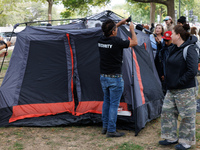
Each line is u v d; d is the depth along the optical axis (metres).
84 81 5.48
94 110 5.36
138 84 4.68
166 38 5.37
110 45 4.07
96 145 4.10
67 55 5.40
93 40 5.30
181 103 3.66
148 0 18.89
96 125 5.02
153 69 5.52
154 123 5.07
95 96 5.42
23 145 4.14
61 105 5.46
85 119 5.00
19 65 5.21
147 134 4.52
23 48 5.23
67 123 4.99
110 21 4.14
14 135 4.56
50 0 24.06
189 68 3.50
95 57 5.36
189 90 3.61
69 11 25.83
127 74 4.73
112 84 4.19
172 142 3.95
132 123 4.73
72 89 5.51
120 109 4.86
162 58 5.63
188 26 3.87
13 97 5.17
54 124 4.97
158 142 4.14
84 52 5.39
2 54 5.18
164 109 3.87
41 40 5.29
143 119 4.55
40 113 5.35
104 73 4.23
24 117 5.23
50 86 5.43
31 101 5.31
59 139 4.37
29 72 5.29
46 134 4.60
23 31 5.28
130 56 4.79
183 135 3.77
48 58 5.37
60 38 5.30
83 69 5.44
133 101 4.60
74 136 4.50
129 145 4.04
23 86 5.27
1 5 33.72
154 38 6.23
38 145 4.14
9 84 5.16
